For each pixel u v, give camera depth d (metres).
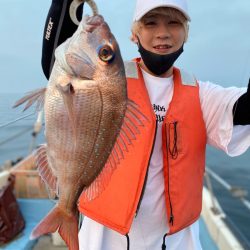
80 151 1.53
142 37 1.89
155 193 1.92
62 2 1.79
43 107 1.53
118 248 1.94
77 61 1.45
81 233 2.00
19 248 3.51
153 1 1.80
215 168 15.70
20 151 15.95
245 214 8.51
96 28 1.47
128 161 1.85
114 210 1.86
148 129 1.85
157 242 1.94
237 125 1.95
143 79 1.97
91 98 1.48
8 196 3.82
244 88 1.94
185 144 1.93
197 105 1.98
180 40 1.89
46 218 1.56
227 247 3.32
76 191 1.58
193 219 2.00
